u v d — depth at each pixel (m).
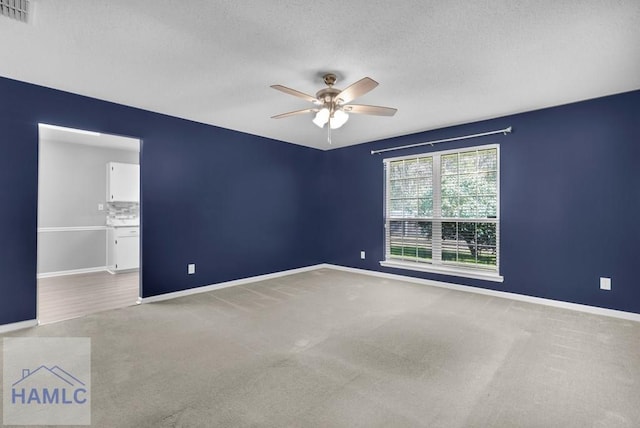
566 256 3.48
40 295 4.10
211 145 4.38
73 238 5.54
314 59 2.49
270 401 1.81
